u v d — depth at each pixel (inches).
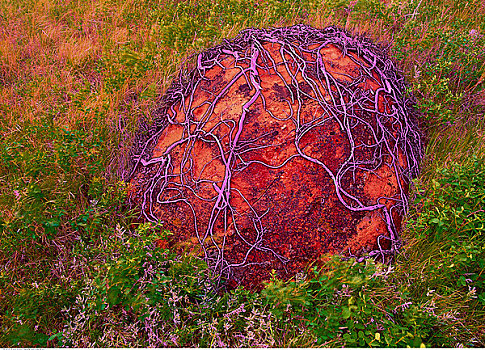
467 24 184.1
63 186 122.0
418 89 140.6
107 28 214.4
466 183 108.3
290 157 104.8
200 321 90.7
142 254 92.5
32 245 108.3
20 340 88.6
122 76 162.4
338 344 85.2
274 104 110.4
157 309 90.9
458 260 95.0
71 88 167.5
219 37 175.3
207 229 105.6
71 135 128.3
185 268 97.0
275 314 89.2
